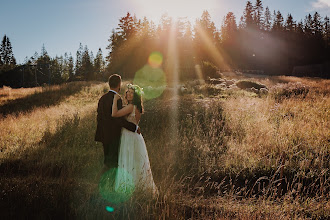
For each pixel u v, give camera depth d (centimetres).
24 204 333
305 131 698
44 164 536
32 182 410
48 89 2091
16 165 550
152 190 371
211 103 995
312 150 575
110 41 5841
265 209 345
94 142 686
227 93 1606
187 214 333
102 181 397
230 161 552
